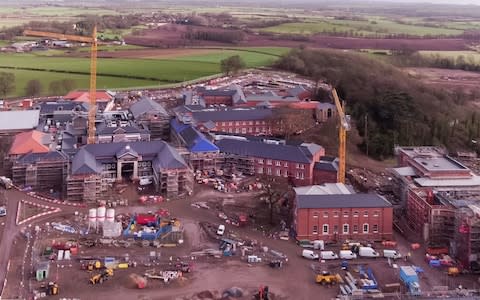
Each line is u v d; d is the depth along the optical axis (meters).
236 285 175.12
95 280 172.88
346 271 185.62
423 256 198.75
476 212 194.88
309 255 193.62
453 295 171.00
